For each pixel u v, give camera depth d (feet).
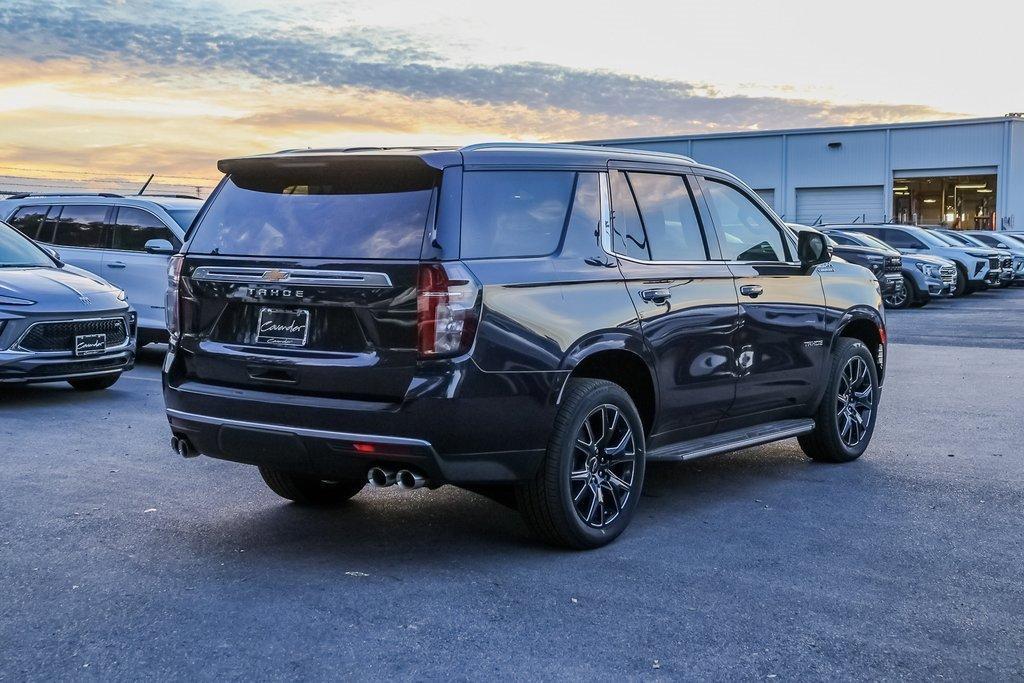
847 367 23.26
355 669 12.07
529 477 15.84
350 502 19.69
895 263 74.69
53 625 13.35
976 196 157.89
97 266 41.70
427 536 17.48
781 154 163.12
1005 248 108.17
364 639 12.96
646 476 22.17
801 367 21.65
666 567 15.87
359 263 15.01
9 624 13.38
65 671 11.96
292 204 16.17
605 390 16.63
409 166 15.30
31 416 28.53
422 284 14.62
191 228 17.12
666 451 18.38
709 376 19.04
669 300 18.03
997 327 60.13
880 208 157.28
